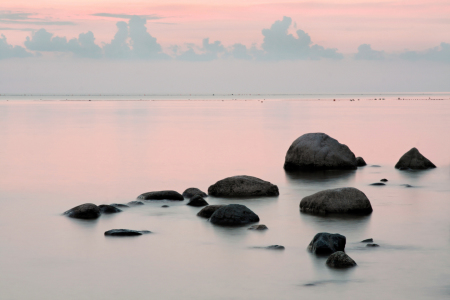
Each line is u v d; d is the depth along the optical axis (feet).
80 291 29.37
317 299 28.14
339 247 36.35
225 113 255.70
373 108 315.37
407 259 34.76
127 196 56.59
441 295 28.66
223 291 29.32
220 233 41.45
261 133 134.72
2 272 32.40
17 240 39.40
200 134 131.85
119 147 102.99
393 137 123.34
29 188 61.11
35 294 28.96
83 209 47.32
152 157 88.22
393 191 59.21
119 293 29.07
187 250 36.94
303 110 289.74
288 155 76.18
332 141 77.15
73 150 98.32
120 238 39.96
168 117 217.36
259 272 32.37
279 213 48.47
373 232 41.55
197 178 67.77
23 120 196.95
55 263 34.06
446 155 91.71
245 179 57.77
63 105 413.18
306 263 34.06
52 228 43.06
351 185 63.21
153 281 30.89
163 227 43.45
